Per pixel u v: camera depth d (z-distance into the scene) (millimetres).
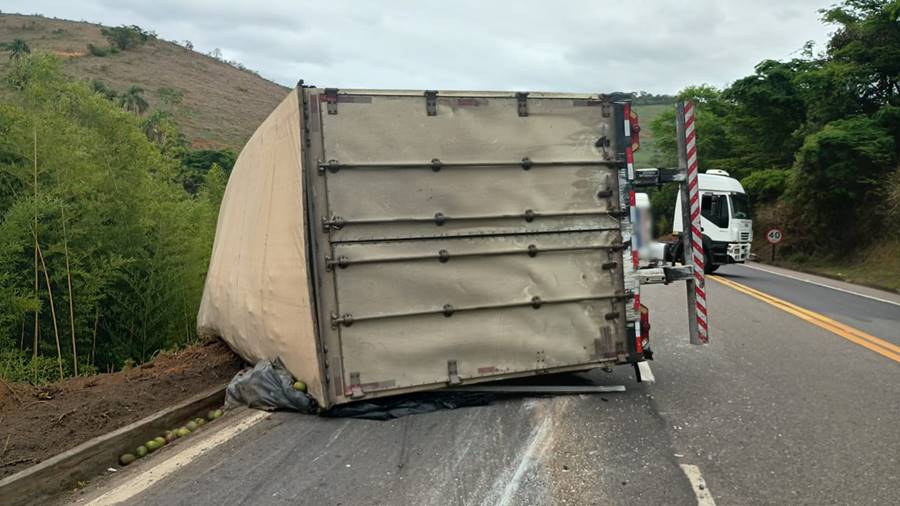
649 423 5402
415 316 5707
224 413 6133
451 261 5801
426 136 5750
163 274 10938
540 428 5309
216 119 103688
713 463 4523
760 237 33625
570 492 4074
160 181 13953
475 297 5859
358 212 5578
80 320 9828
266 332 6438
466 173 5848
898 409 5730
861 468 4406
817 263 27719
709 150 43625
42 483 4535
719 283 18078
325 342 5504
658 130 46156
